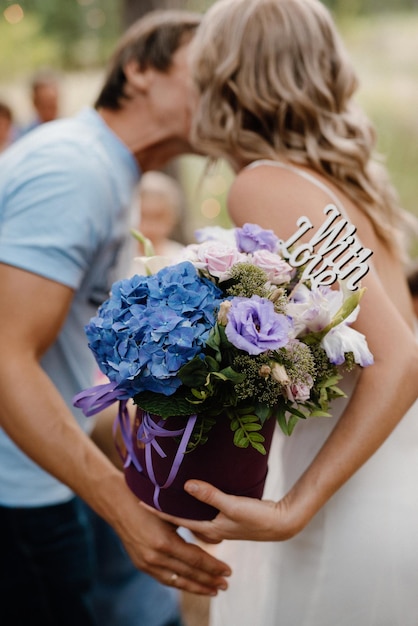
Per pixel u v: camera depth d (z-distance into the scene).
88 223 1.51
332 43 1.38
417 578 1.26
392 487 1.29
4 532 1.68
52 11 7.69
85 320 1.67
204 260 1.08
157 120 1.68
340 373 1.29
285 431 1.06
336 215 1.14
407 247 1.52
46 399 1.37
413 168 5.37
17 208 1.48
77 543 1.74
